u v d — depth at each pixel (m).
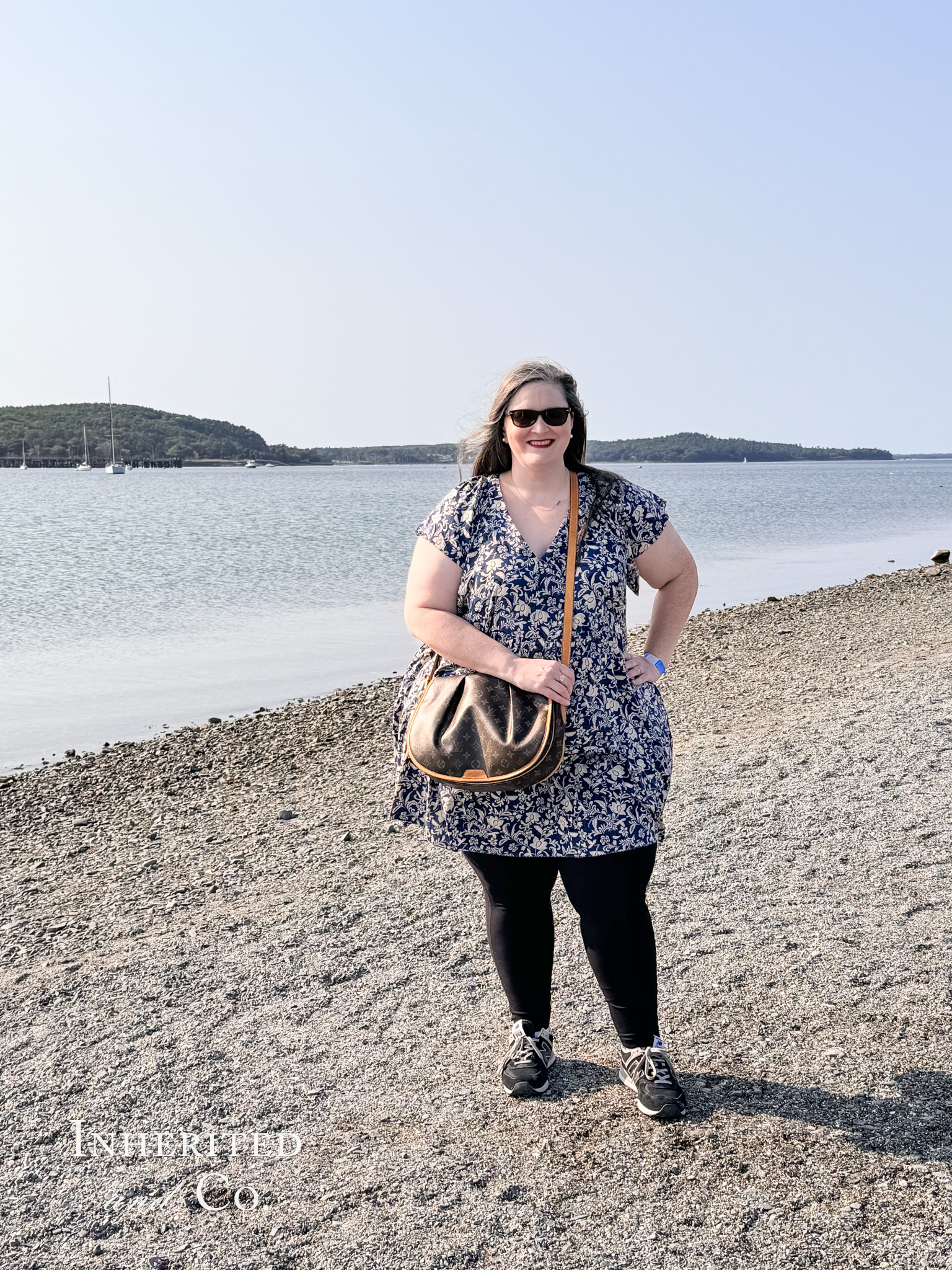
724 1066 3.15
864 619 14.45
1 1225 2.69
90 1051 3.65
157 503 77.88
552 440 2.80
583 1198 2.58
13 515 58.41
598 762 2.77
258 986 4.10
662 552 2.98
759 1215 2.46
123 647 15.95
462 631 2.79
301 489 122.75
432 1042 3.52
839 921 4.18
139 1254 2.53
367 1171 2.78
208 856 6.14
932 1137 2.69
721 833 5.41
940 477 179.38
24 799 8.13
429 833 2.88
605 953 2.83
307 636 16.84
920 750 6.59
